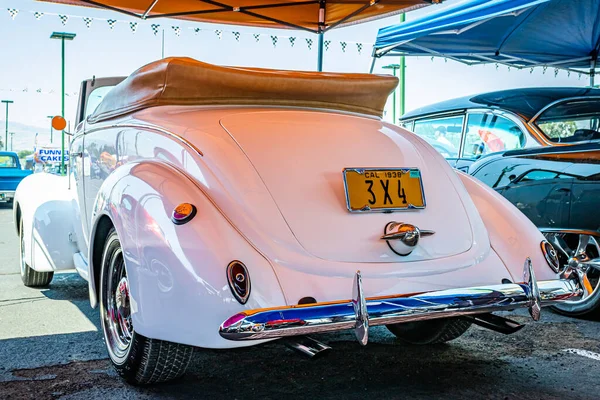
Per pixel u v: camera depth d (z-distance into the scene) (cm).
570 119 432
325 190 249
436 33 644
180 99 286
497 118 480
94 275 291
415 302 218
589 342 334
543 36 711
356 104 322
